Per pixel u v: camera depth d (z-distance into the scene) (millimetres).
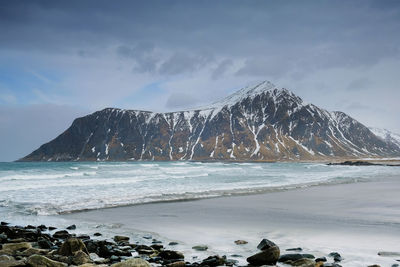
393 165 127812
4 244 10672
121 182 34000
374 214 16453
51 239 12023
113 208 18797
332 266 8109
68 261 9039
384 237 11586
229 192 26234
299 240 11289
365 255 9352
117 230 13461
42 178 38969
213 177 42906
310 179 41969
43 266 8398
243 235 12266
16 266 8320
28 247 10719
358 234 12062
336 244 10664
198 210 18141
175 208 18844
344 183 36562
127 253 9930
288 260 8914
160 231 13172
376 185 34156
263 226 13750
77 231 13359
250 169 73188
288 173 56781
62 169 62125
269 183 34969
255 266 8641
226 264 8766
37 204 19719
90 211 17875
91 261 9109
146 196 23359
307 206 19422
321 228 13164
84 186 29984
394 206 19141
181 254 9516
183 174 48406
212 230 13188
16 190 26672
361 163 138750
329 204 20188
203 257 9547
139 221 15219
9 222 15094
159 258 9336
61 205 19375
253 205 19922
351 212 17109
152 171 56062
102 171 55625
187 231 13094
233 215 16484
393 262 8672
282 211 17656
